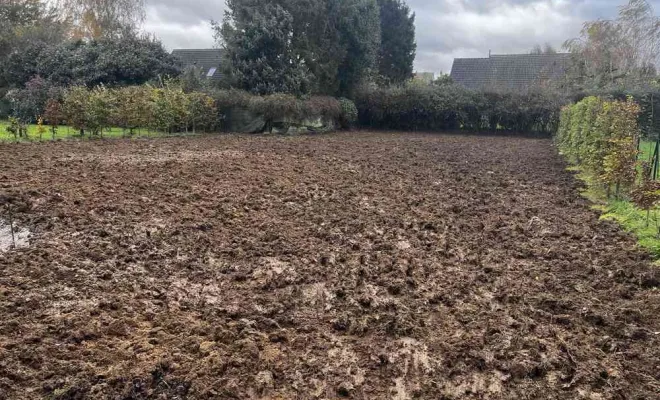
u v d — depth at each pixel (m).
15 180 8.40
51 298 4.36
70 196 7.57
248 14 22.73
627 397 3.33
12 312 4.08
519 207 8.45
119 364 3.40
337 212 7.74
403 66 36.75
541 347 3.91
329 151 15.28
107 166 10.27
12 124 14.04
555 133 23.52
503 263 5.74
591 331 4.21
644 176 8.50
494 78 36.69
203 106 19.58
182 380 3.29
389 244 6.25
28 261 5.10
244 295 4.69
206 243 5.98
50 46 23.25
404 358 3.75
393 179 10.79
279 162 12.34
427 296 4.79
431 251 6.12
